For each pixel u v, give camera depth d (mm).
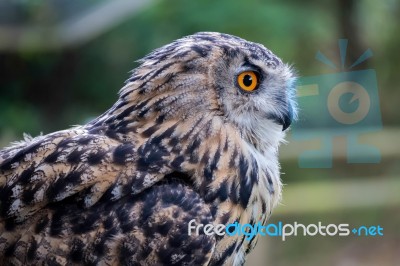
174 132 5723
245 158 5945
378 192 15891
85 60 24781
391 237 15398
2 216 5371
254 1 21078
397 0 24984
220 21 20906
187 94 5777
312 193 14883
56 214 5363
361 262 14617
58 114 24797
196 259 5516
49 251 5258
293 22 21391
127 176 5512
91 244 5301
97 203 5422
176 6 21625
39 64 23984
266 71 6172
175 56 5812
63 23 22125
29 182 5402
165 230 5441
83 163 5477
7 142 19688
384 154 16516
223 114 5941
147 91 5793
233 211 5828
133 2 21703
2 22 21781
